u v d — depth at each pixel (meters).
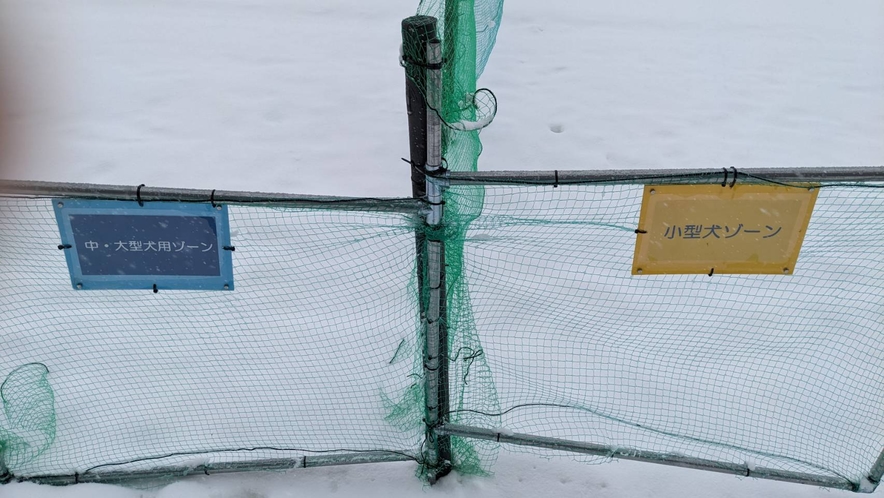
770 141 6.92
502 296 4.59
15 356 4.23
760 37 8.95
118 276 2.93
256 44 8.66
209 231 2.80
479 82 7.81
